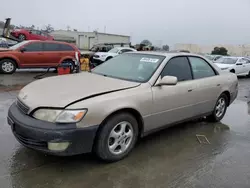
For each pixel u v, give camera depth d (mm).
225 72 5352
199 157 3656
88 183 2883
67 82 3576
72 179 2938
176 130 4730
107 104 3082
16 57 11055
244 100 7906
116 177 3029
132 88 3455
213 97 4820
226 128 4973
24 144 3027
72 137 2836
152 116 3652
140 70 3957
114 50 17906
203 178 3107
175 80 3621
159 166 3336
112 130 3209
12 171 3041
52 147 2812
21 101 3252
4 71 11000
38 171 3066
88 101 2984
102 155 3182
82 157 3451
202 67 4707
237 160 3611
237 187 2957
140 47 21328
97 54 16703
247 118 5758
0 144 3727
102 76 3963
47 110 2898
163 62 3975
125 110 3328
